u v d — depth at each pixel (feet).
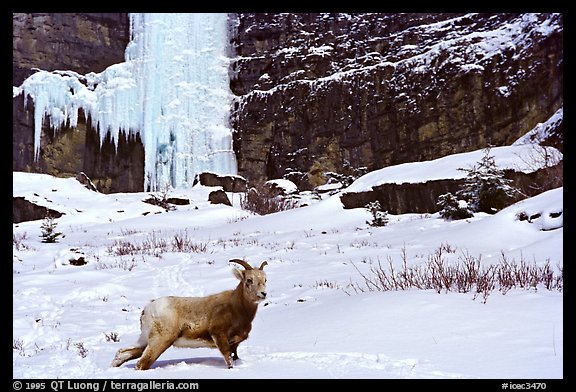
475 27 133.80
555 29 114.32
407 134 133.49
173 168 153.58
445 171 87.45
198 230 96.17
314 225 90.74
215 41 164.25
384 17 148.25
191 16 163.32
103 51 163.53
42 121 151.12
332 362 18.84
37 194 125.49
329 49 153.17
